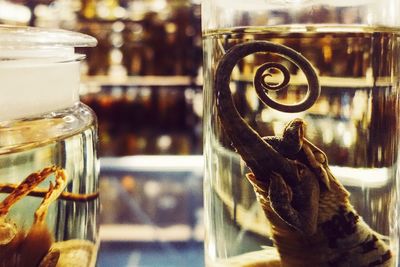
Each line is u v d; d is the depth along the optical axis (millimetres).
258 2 320
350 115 305
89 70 2334
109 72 2338
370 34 305
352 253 306
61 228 298
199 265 435
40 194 285
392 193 323
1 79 280
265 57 308
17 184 277
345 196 304
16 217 277
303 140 302
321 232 302
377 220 314
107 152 2369
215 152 328
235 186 318
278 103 306
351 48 304
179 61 2355
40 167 284
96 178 331
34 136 286
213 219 335
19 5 2252
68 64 321
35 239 285
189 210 614
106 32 2328
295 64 305
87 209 318
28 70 292
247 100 309
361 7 312
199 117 2361
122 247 483
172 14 2334
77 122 313
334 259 305
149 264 438
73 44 313
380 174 313
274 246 311
